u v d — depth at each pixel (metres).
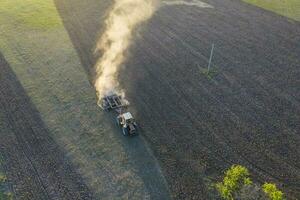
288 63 30.62
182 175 20.48
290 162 21.41
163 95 26.66
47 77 28.70
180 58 31.03
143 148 22.20
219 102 26.03
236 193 19.48
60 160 21.42
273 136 23.22
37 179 20.23
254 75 28.97
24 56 31.44
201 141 22.73
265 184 19.62
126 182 20.09
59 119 24.53
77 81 28.20
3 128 23.70
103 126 23.89
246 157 21.69
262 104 25.94
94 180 20.23
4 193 19.39
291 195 19.52
